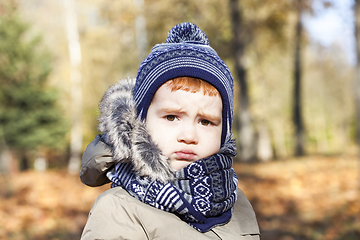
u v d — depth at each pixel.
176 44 1.41
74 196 9.43
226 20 16.02
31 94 15.91
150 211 1.22
